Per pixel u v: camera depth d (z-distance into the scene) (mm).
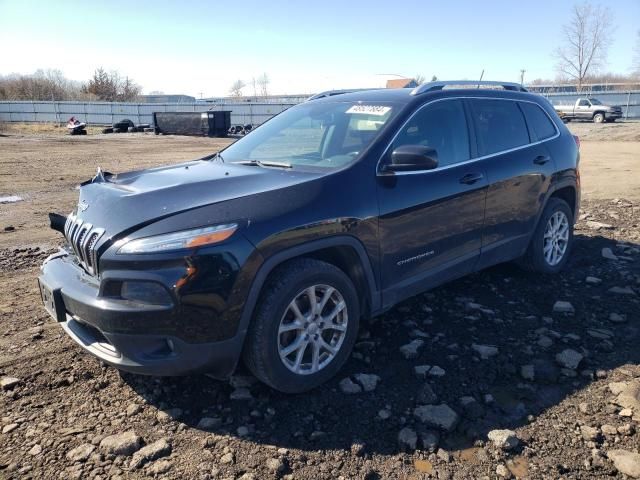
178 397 3277
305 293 3203
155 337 2838
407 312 4418
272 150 4207
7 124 46125
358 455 2771
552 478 2613
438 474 2654
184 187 3283
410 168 3562
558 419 3051
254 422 3035
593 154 17719
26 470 2660
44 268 3578
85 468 2676
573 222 5504
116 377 3508
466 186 4117
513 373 3521
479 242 4363
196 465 2699
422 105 4051
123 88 64062
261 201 3107
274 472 2645
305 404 3195
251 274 2945
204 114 32469
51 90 62156
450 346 3852
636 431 2928
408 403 3203
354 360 3684
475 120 4438
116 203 3178
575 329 4121
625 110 40719
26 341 3992
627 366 3580
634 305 4539
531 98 5184
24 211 8961
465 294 4801
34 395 3312
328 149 3895
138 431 2969
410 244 3770
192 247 2822
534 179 4820
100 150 21953
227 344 2949
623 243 6355
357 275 3557
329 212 3268
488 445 2842
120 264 2859
